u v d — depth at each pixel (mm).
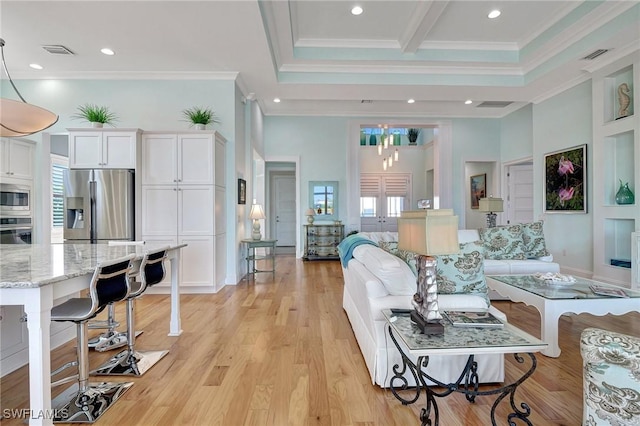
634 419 1093
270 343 2730
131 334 2396
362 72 4965
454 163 7570
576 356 2449
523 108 6906
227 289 4602
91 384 2068
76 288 1764
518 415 1617
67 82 4613
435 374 2008
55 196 5664
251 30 3576
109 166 4129
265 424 1695
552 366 2293
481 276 2357
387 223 9336
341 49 4691
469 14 3900
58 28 3518
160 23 3432
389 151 9367
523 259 3980
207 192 4273
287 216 9891
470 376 2000
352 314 2998
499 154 7594
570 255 5141
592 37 3883
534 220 5875
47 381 1517
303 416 1757
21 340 2291
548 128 5539
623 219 4379
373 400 1905
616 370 1124
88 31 3580
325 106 7059
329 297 4191
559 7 3775
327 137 7477
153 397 1939
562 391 1977
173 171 4254
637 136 3961
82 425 1694
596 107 4539
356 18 3984
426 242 1578
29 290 1480
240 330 3033
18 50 3973
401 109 7238
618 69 4215
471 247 2424
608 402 1147
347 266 3195
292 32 4219
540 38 4355
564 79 4855
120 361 2357
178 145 4258
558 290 2688
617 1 3424
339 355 2498
